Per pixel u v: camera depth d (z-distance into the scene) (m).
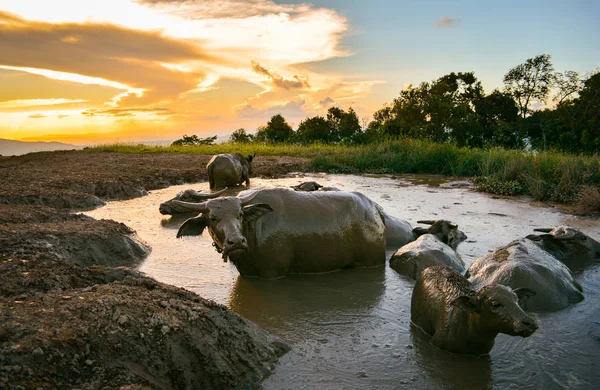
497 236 10.77
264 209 7.78
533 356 5.58
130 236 9.69
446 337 5.68
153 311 5.16
